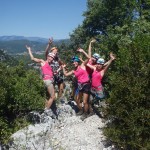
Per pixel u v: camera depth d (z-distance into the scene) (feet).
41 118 35.22
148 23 73.20
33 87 38.96
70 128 34.01
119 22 116.98
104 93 36.78
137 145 28.22
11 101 36.17
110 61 34.86
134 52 32.53
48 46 38.01
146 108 29.60
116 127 30.45
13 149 31.27
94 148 30.63
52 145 31.01
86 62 35.19
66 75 37.01
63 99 41.04
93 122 34.78
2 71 38.01
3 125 33.35
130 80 30.86
